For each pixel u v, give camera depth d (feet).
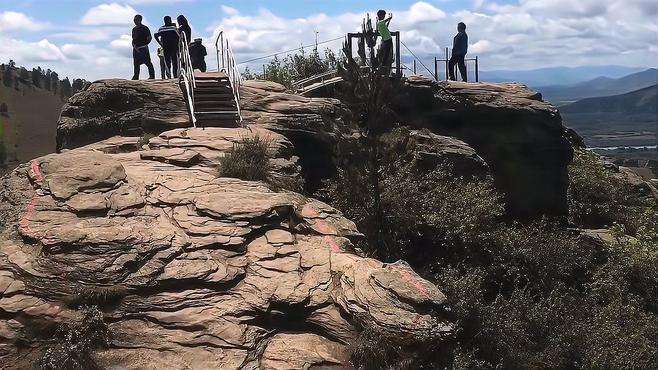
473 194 43.50
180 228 25.02
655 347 33.76
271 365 19.04
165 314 20.45
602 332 33.71
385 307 21.25
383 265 24.13
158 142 37.32
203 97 48.52
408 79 57.06
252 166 32.53
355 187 39.11
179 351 19.12
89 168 28.43
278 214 27.07
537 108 54.65
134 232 23.63
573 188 63.98
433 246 40.32
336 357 20.04
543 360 30.55
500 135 54.60
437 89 56.80
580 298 39.88
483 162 48.91
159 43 57.77
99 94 48.11
